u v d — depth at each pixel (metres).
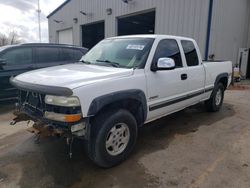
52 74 3.32
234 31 13.07
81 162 3.51
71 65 4.07
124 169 3.32
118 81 3.24
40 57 6.87
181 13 11.73
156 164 3.44
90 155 3.18
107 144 3.25
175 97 4.34
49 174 3.21
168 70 4.09
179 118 5.55
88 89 2.89
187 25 11.57
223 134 4.57
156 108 3.94
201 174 3.17
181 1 11.66
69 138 2.95
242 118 5.60
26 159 3.61
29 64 6.62
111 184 2.97
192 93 4.85
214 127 4.95
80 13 18.69
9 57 6.34
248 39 14.89
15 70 6.35
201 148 3.95
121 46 4.18
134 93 3.42
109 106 3.31
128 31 19.83
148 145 4.06
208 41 10.93
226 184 2.96
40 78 3.19
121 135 3.41
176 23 12.00
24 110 3.50
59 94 2.77
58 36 22.44
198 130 4.78
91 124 3.11
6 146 4.07
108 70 3.48
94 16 17.25
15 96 6.43
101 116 3.16
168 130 4.77
